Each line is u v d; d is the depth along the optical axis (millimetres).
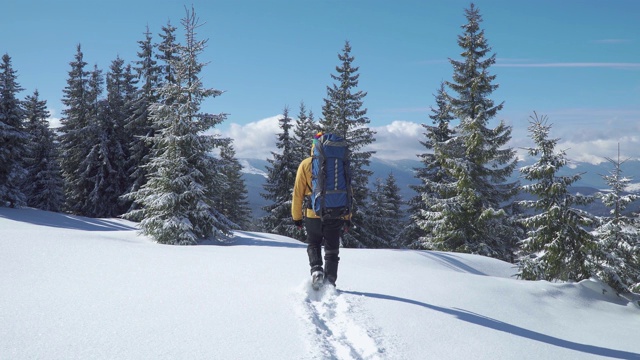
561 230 8680
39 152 31609
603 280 7770
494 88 18516
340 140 4090
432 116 27453
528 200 9281
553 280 8859
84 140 29547
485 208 16891
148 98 28359
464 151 18219
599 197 8844
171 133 11898
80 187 29781
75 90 30266
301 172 4094
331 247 4105
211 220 11422
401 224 34562
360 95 28031
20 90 22203
